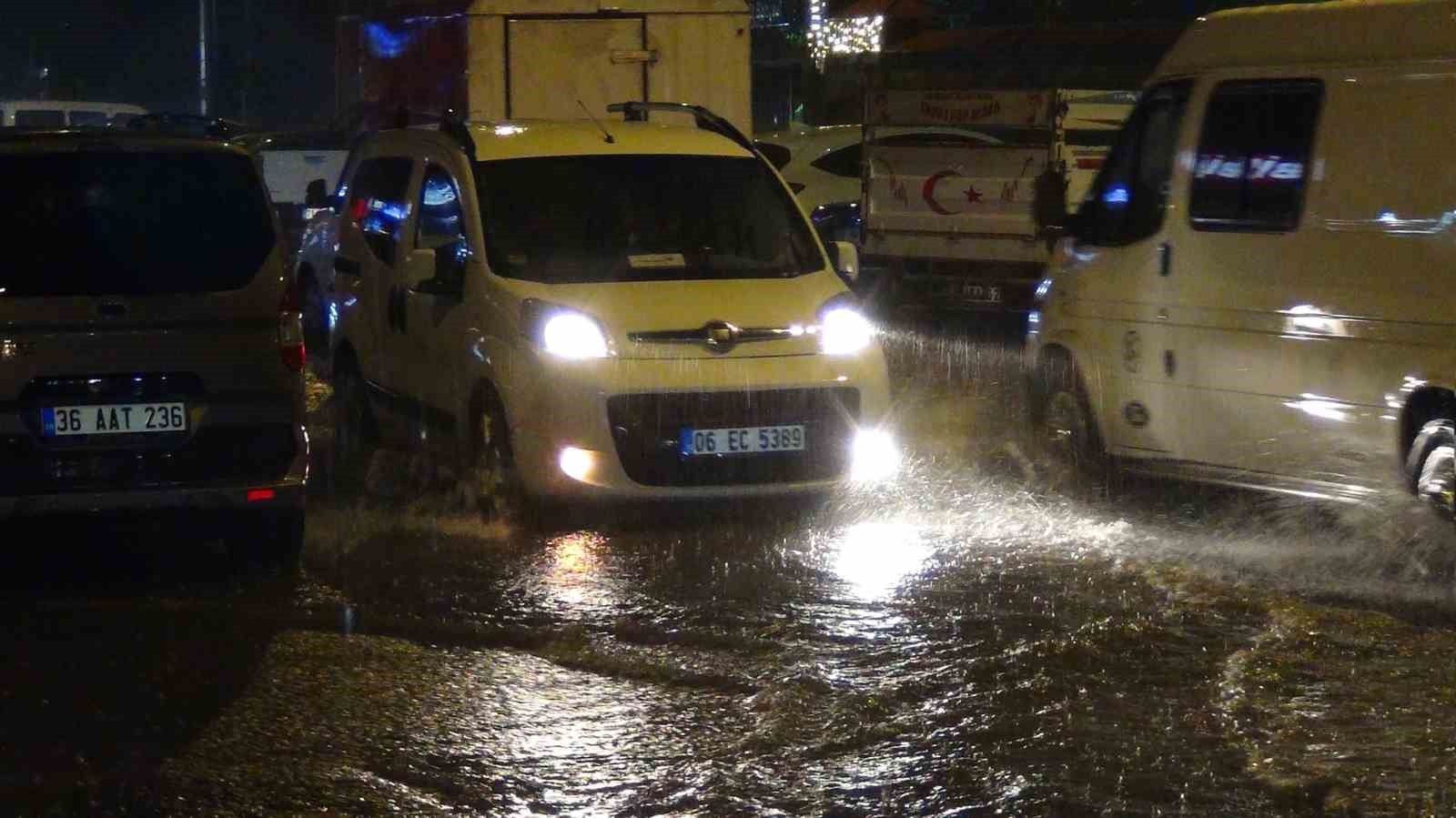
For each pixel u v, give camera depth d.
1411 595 9.22
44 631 8.64
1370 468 9.58
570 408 10.27
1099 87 22.62
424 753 6.94
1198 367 10.59
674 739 7.11
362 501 11.59
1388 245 9.37
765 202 11.89
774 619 8.80
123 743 7.05
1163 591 9.31
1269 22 10.34
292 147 27.09
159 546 10.40
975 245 21.34
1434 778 6.60
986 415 14.98
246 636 8.53
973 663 8.05
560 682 7.84
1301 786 6.52
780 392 10.49
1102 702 7.52
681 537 10.56
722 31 18.30
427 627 8.69
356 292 13.23
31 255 9.13
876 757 6.89
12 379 8.98
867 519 11.07
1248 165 10.27
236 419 9.36
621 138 12.14
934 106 21.53
